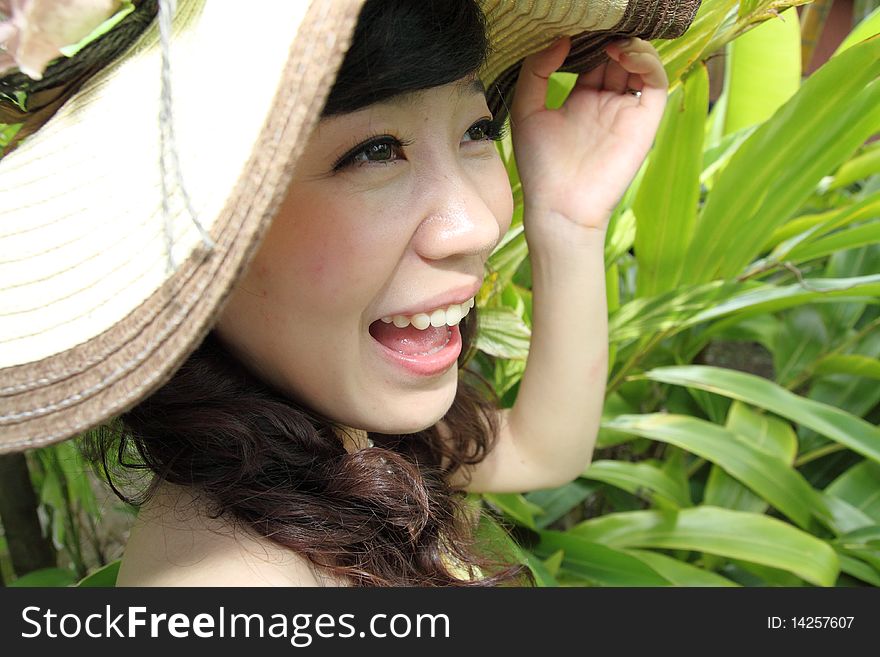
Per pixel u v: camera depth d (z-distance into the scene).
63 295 0.35
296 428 0.45
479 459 0.67
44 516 1.05
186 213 0.31
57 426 0.33
